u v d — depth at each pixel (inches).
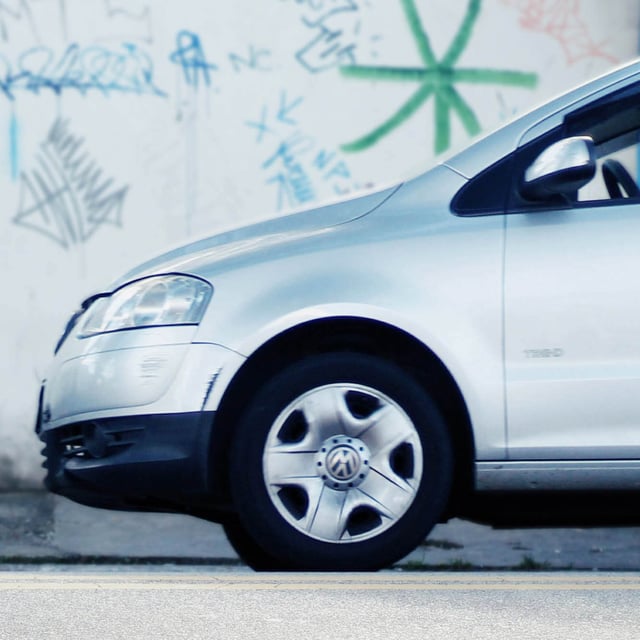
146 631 250.5
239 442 326.0
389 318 324.5
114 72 579.5
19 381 578.2
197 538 497.0
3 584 303.0
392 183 345.4
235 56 582.6
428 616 263.7
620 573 331.0
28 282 578.9
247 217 584.1
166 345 327.9
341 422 327.3
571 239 330.3
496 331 326.6
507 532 500.4
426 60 589.3
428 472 327.9
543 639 245.1
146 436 327.6
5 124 577.3
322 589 293.1
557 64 593.0
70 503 556.1
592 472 329.1
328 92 586.2
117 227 581.0
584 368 326.6
